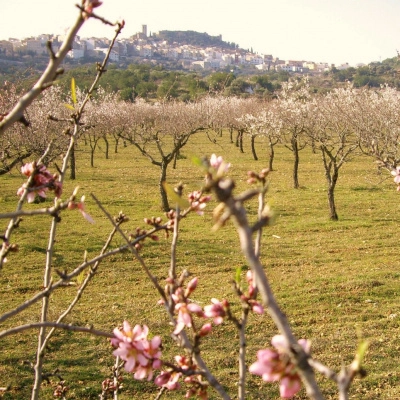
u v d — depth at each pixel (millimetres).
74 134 2271
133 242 2135
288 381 974
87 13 1553
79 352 7105
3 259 2141
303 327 7961
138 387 6242
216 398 6012
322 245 13016
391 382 6309
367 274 10367
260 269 934
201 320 8047
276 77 87000
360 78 58031
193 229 14789
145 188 21125
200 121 26844
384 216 16062
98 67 2352
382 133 13492
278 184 21719
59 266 11453
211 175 952
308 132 18406
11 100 13156
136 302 9102
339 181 22312
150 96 55219
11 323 8047
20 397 5980
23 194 2076
